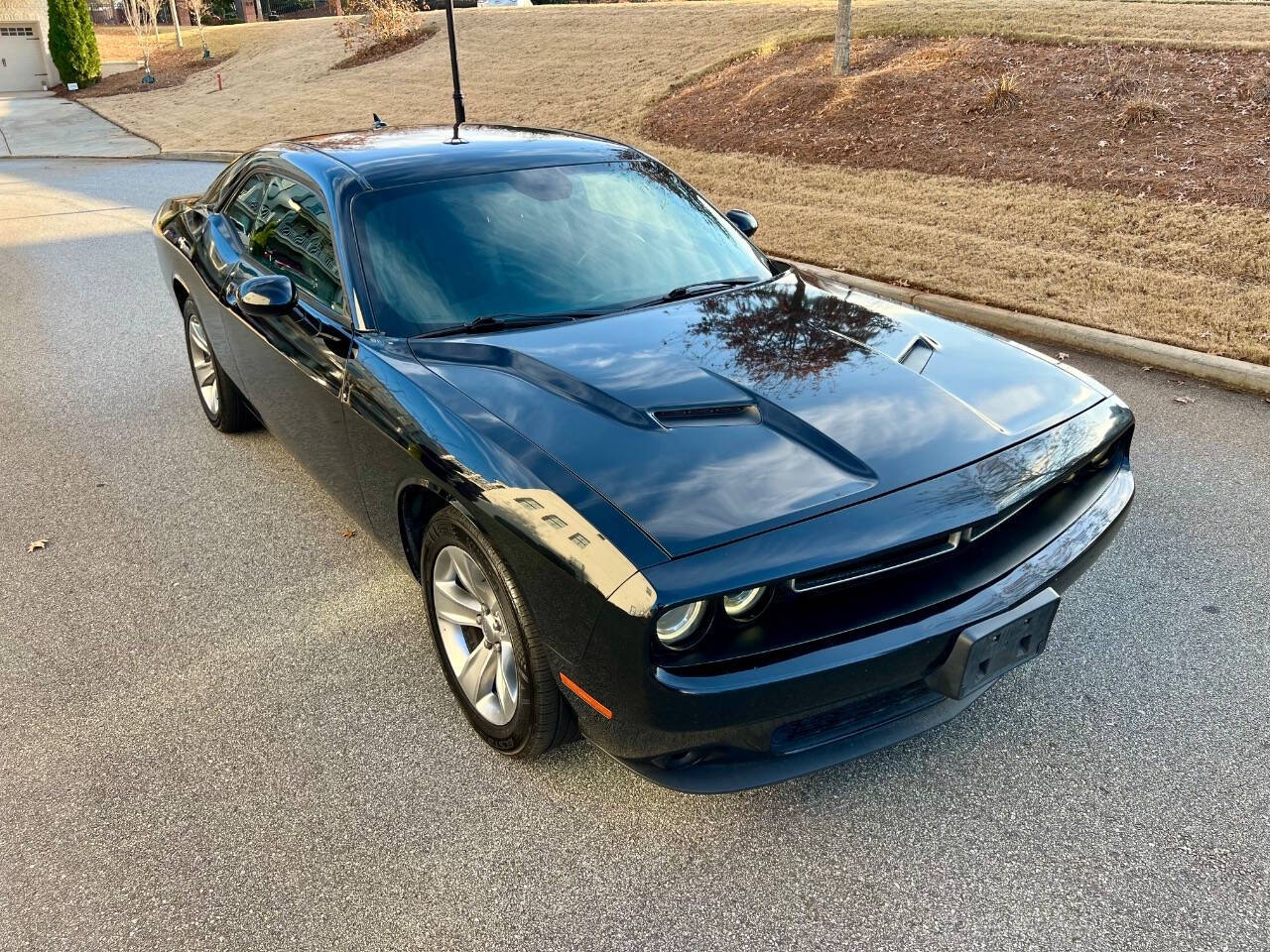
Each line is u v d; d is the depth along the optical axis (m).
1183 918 2.20
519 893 2.31
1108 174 9.55
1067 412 2.75
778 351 2.88
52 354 6.68
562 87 20.00
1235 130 9.91
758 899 2.28
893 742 2.41
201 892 2.34
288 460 4.87
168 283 5.28
